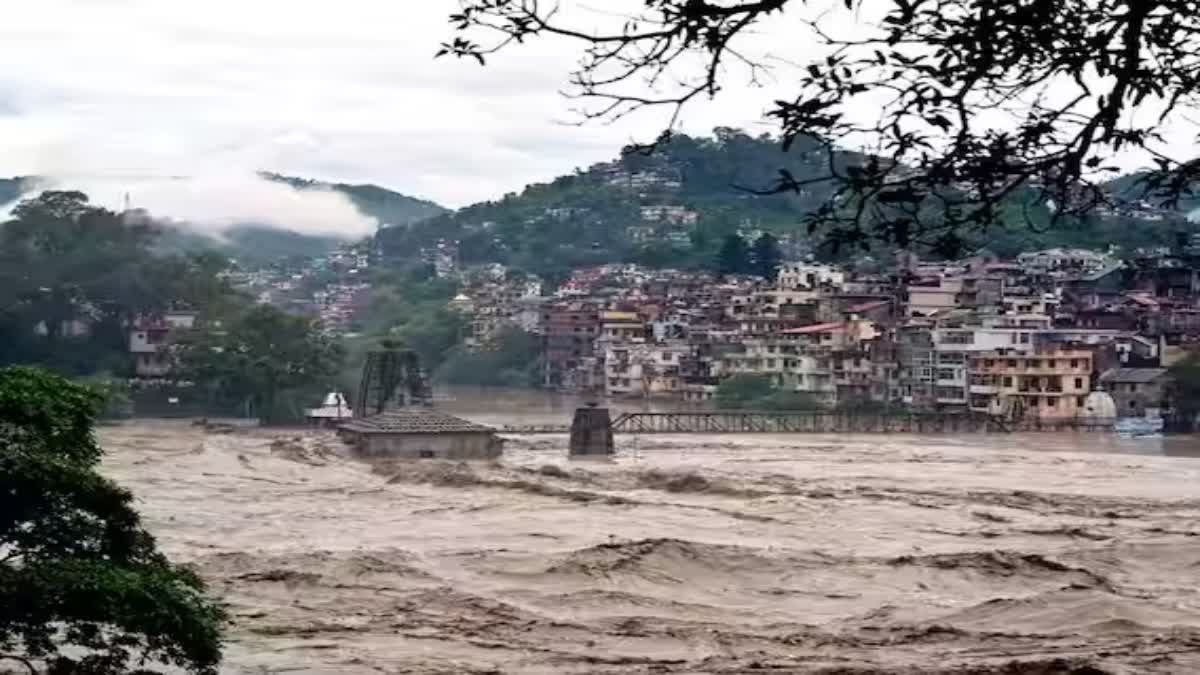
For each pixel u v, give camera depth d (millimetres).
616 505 104062
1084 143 15453
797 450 166000
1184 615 63094
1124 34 15086
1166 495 119188
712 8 15742
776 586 70875
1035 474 136750
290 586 67625
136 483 118125
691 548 75875
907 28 15312
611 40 16141
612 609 64250
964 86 15375
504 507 102875
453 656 53375
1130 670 50500
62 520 33594
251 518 95938
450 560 75312
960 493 115000
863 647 56094
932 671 49625
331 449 154250
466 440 152875
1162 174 15758
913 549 83062
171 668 39188
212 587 66688
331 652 53188
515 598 66000
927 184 15758
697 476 120000
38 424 34094
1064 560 77562
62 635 39750
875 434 194625
